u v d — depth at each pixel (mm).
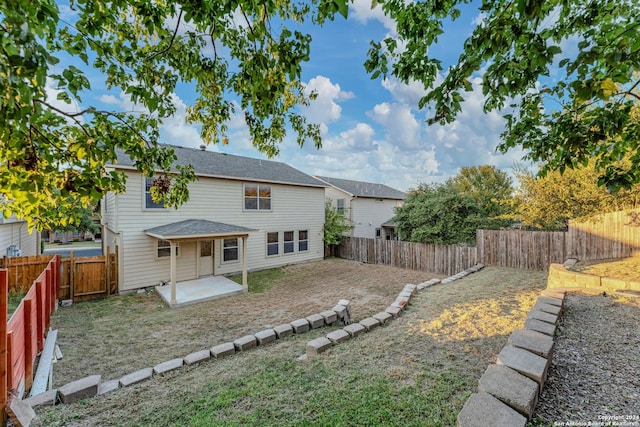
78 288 8211
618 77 1821
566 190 8305
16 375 3172
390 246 13695
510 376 2256
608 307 4109
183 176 3936
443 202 12016
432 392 2715
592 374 2568
